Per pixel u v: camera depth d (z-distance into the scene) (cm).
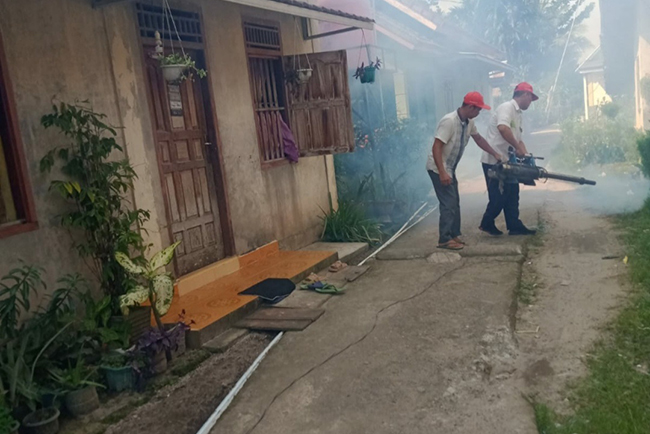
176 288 585
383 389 399
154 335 445
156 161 576
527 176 719
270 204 754
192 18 640
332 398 394
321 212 875
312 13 676
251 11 735
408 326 498
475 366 418
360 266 703
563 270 604
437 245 745
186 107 636
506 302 529
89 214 466
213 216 669
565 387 379
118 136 532
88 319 434
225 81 683
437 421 355
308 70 769
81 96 499
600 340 436
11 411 362
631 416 335
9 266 433
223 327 520
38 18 466
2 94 440
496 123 753
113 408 407
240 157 702
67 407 398
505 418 350
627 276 553
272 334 519
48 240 464
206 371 455
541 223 808
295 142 800
